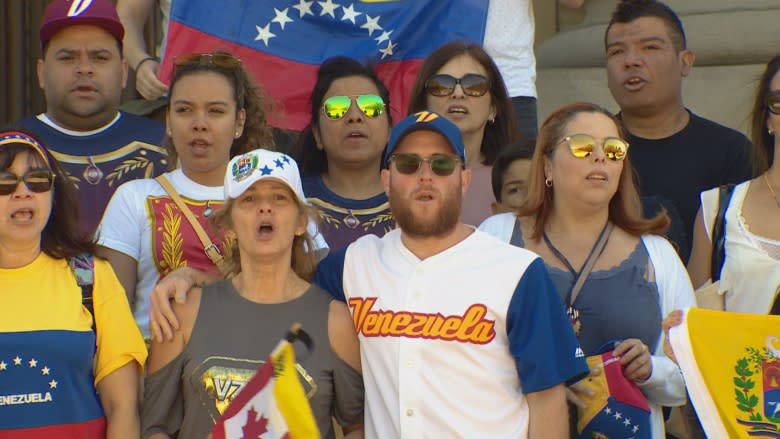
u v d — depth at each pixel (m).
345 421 17.42
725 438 17.56
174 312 17.11
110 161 22.30
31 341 16.50
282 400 16.67
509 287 16.72
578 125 18.62
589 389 17.34
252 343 16.88
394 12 26.34
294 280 17.52
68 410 16.58
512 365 16.75
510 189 22.20
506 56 26.48
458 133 17.38
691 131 24.05
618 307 18.05
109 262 18.14
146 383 17.17
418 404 16.50
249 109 21.36
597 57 32.38
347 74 22.77
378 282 17.20
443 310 16.75
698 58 31.75
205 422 16.69
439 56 23.50
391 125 23.31
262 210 17.06
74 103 22.02
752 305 19.28
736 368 17.72
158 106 25.27
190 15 25.92
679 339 17.73
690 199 23.66
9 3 30.00
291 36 26.27
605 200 18.41
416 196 17.05
